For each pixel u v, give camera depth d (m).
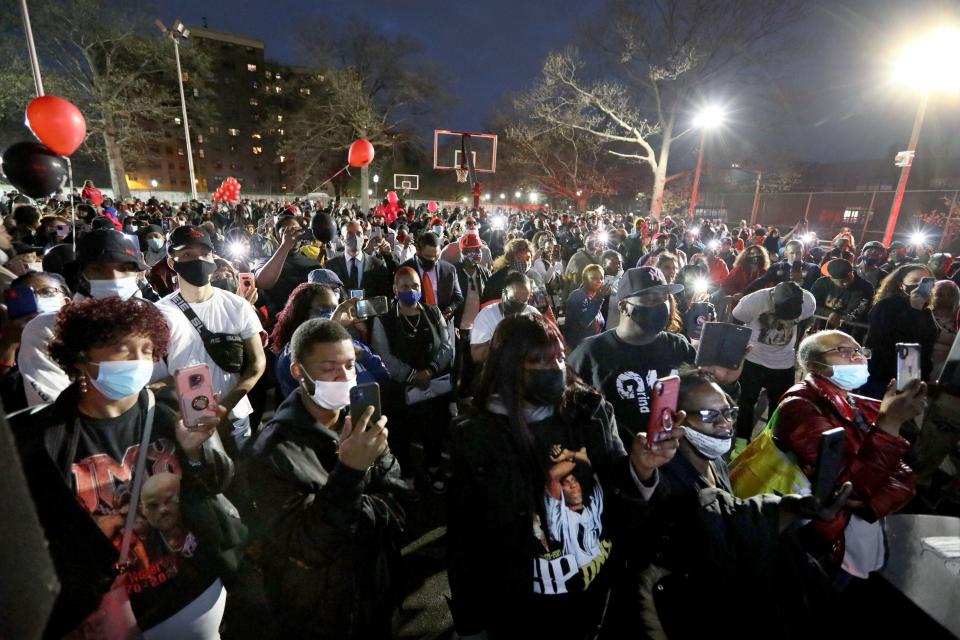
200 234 2.65
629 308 2.58
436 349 3.53
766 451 2.21
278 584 1.63
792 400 2.18
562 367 1.54
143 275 3.70
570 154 40.94
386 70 37.72
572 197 41.78
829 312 5.64
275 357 3.85
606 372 2.67
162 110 33.00
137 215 15.98
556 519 1.54
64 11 27.70
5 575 0.43
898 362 2.05
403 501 3.55
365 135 36.88
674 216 29.20
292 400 1.81
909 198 20.69
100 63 32.25
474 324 3.50
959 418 3.10
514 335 1.53
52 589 0.49
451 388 3.66
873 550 2.08
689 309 4.36
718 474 1.98
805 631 1.83
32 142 3.69
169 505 1.51
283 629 1.65
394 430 3.48
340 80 35.06
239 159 72.12
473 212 19.16
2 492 0.44
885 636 1.70
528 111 28.06
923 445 3.25
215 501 1.64
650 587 1.93
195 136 65.94
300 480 1.62
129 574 1.42
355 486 1.46
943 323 4.29
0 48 25.66
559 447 1.59
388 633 1.83
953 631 1.48
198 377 1.51
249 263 6.12
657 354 2.68
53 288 2.59
